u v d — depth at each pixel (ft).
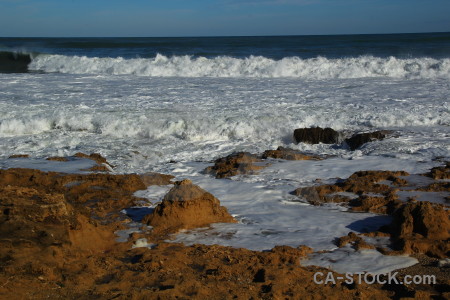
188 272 15.21
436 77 64.49
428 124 38.01
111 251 17.15
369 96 48.91
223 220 20.36
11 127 39.19
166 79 66.18
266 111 41.88
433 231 17.67
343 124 37.78
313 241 18.08
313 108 42.98
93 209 21.84
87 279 14.52
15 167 27.66
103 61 83.97
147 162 31.22
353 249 17.30
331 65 71.82
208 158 32.01
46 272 14.43
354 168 27.96
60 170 27.27
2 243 15.25
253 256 16.30
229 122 38.22
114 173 27.61
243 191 24.61
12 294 13.09
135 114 41.22
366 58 75.41
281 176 27.04
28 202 17.11
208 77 69.05
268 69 70.64
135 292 13.35
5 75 70.03
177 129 38.29
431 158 29.27
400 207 20.40
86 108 44.09
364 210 21.56
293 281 14.47
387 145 32.30
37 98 49.29
